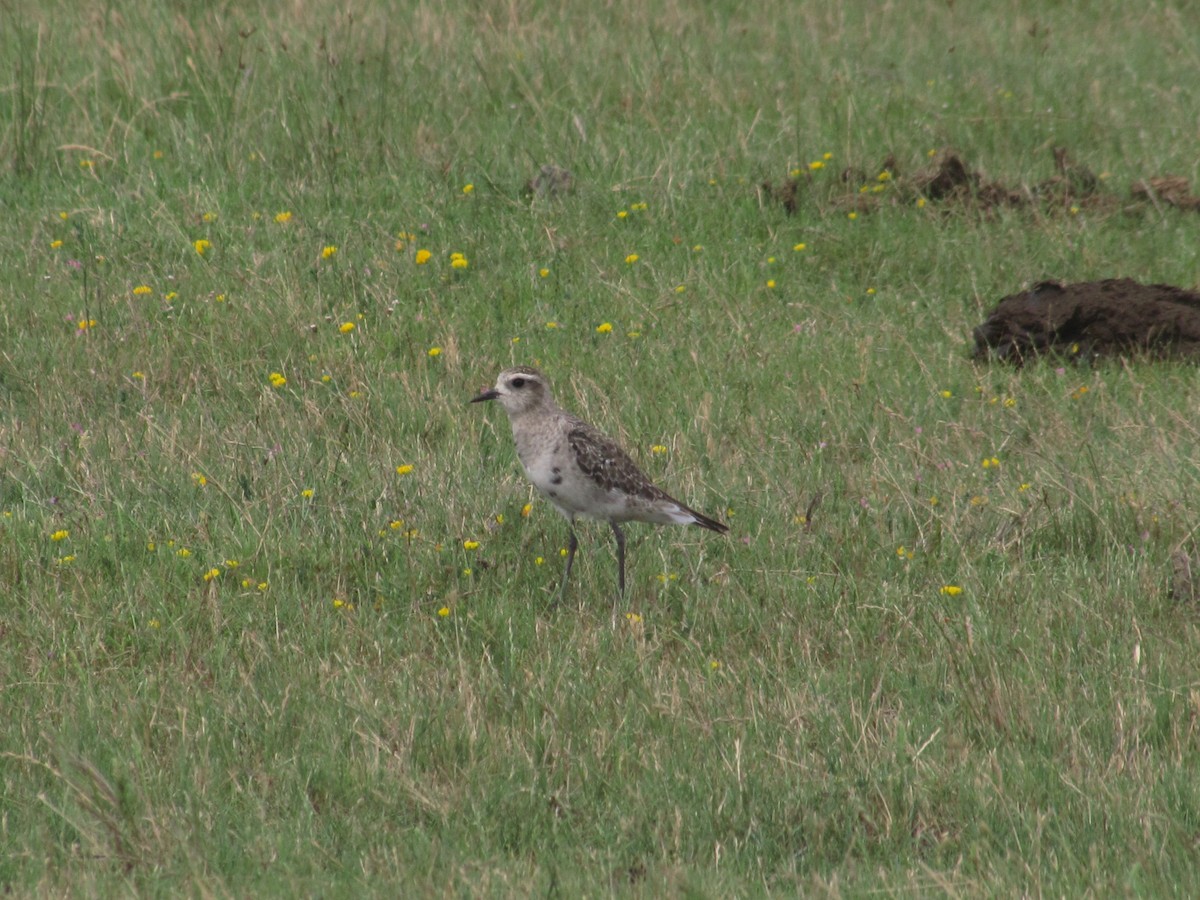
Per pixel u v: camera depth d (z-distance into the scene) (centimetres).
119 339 1533
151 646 1062
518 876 814
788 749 955
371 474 1300
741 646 1100
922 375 1568
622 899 788
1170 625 1120
